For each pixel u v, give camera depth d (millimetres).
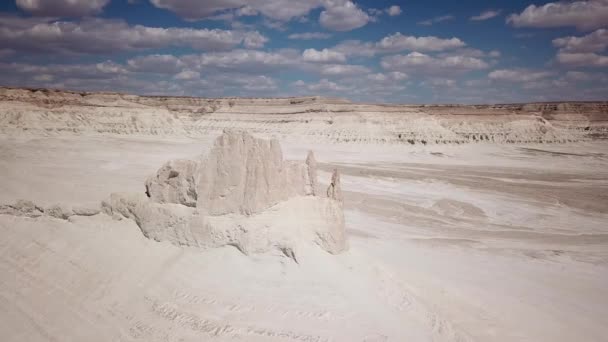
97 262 16625
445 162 79750
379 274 17812
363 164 71188
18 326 13359
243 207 16859
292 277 15312
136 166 54125
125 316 13883
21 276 16109
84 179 42312
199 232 16734
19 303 14523
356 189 47906
